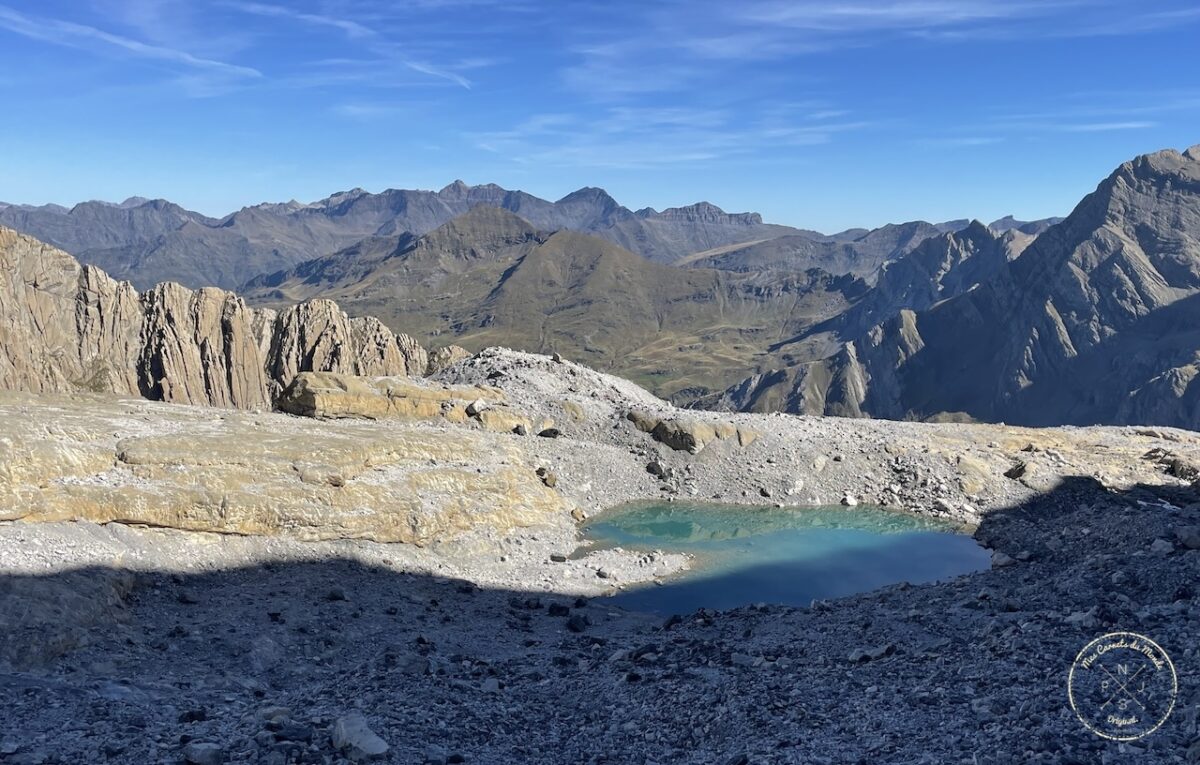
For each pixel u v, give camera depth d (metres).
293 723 23.70
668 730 25.83
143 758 20.89
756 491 88.00
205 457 56.91
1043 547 58.53
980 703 23.78
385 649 40.62
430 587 54.41
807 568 65.94
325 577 52.41
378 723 24.19
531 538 67.94
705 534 75.50
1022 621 32.53
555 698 30.33
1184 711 21.39
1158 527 50.34
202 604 44.62
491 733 25.44
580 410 99.62
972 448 97.38
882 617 38.97
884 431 103.56
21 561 41.91
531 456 85.25
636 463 91.50
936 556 69.69
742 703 26.73
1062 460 93.75
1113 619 30.14
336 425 77.56
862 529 78.00
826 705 25.92
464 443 75.44
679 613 54.53
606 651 39.31
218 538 52.94
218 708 27.50
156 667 34.91
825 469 91.19
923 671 28.17
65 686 28.27
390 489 62.69
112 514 50.03
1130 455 97.19
